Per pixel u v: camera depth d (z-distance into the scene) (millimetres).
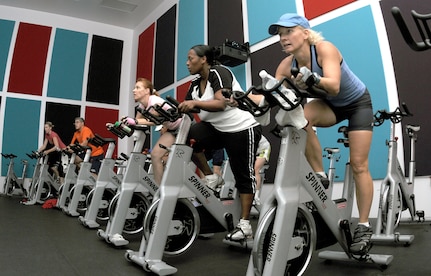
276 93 1247
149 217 1855
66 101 7227
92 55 7625
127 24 7910
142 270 1758
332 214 1523
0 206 4641
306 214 1395
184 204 1926
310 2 3885
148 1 6781
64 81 7266
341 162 3443
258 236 1275
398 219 2383
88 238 2588
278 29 1615
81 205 4117
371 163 3246
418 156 2963
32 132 6879
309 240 1413
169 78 6273
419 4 3021
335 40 3627
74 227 3082
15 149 6727
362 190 1628
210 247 2320
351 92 1616
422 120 2945
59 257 2002
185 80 5785
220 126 2115
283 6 4160
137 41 7832
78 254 2084
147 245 1783
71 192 4164
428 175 2895
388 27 3215
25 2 6895
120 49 7977
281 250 1233
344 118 1760
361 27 3412
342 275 1596
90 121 7391
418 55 3006
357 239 1577
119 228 2377
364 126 1640
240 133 2102
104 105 7594
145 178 2498
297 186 1340
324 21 3742
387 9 3232
